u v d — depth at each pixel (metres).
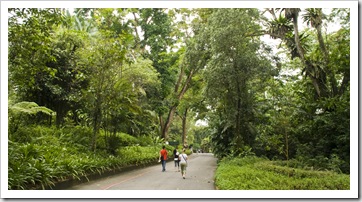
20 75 9.70
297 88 17.77
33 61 9.87
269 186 8.37
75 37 15.58
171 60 28.27
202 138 61.72
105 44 13.45
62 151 10.95
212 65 15.73
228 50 15.21
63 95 15.05
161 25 27.66
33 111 11.21
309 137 15.95
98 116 13.97
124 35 13.58
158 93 27.72
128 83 14.99
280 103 15.75
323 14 16.38
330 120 14.43
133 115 18.84
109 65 13.70
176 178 12.17
